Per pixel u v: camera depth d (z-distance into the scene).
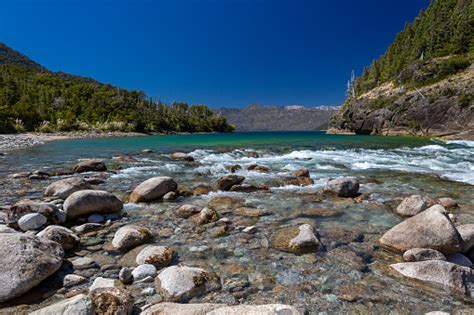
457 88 56.06
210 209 6.49
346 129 85.81
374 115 73.31
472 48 73.75
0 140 29.66
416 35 101.50
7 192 8.73
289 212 6.94
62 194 7.73
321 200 8.01
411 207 6.64
